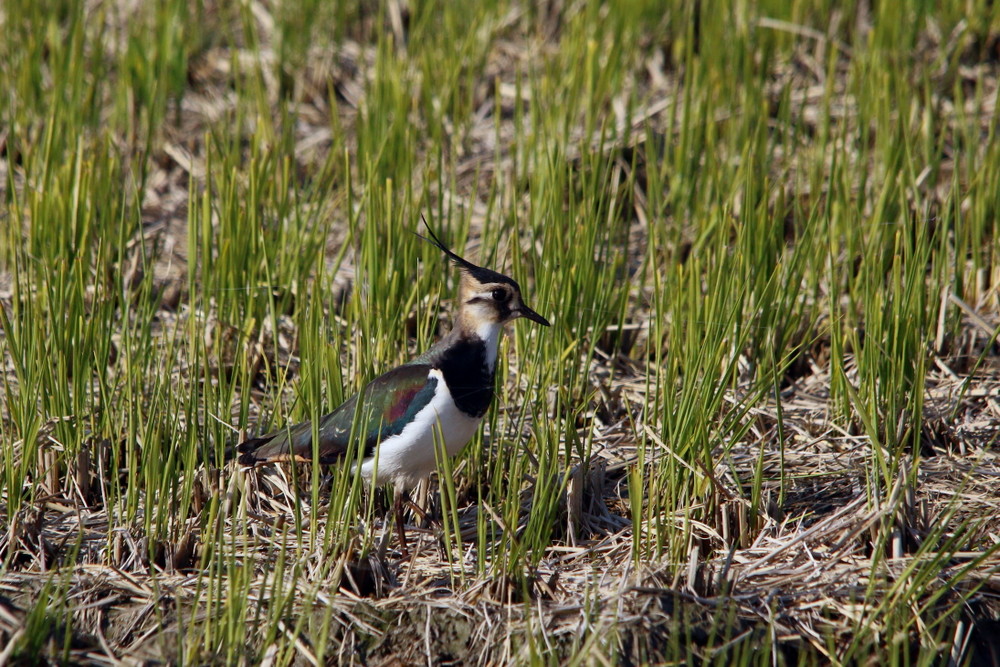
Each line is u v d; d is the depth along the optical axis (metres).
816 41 19.20
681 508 9.47
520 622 8.27
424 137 17.11
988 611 8.49
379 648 8.35
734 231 14.34
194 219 11.73
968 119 16.66
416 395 9.27
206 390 10.09
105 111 18.30
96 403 11.07
